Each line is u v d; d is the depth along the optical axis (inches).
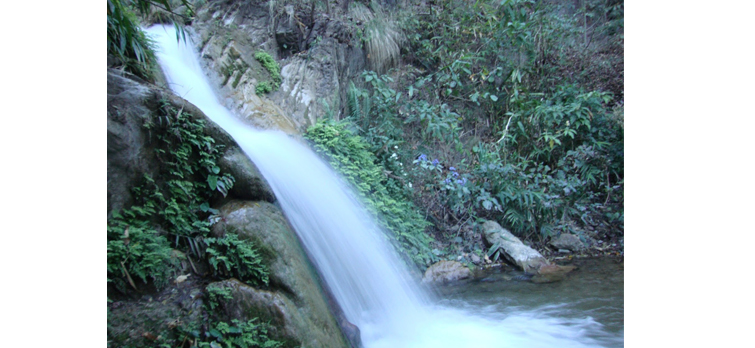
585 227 258.1
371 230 183.0
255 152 154.8
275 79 236.5
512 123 292.0
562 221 254.5
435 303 169.2
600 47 364.8
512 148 290.4
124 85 114.9
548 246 242.4
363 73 271.9
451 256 220.5
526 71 306.0
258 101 216.7
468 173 253.9
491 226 234.7
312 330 105.5
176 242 113.9
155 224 112.9
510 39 303.9
